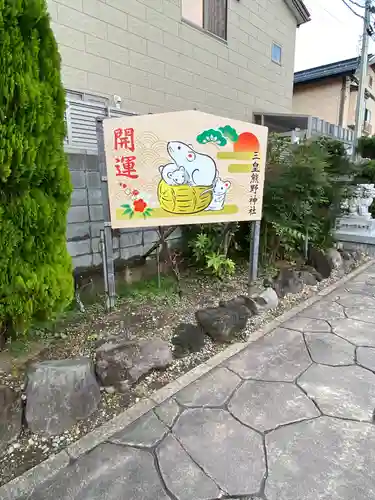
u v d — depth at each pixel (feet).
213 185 8.80
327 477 4.49
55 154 5.63
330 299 11.09
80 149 9.46
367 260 15.93
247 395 6.17
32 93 5.04
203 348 7.68
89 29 11.98
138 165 7.84
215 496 4.23
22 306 5.57
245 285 10.84
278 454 4.87
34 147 5.19
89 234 9.63
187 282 10.80
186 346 7.41
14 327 5.84
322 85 38.75
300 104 41.04
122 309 8.73
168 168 8.12
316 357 7.49
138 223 8.13
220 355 7.55
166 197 8.25
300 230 12.89
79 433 5.22
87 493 4.27
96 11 12.06
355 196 15.65
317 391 6.29
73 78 11.80
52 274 5.84
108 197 7.86
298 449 4.96
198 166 8.47
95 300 9.16
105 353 6.32
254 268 10.33
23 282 5.43
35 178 5.39
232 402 5.99
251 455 4.86
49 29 5.37
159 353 6.82
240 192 9.29
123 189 7.84
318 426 5.40
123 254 10.64
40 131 5.29
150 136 7.80
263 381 6.60
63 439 5.09
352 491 4.28
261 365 7.17
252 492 4.29
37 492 4.28
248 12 18.72
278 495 4.24
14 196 5.22
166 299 9.41
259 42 19.85
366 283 12.76
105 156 7.63
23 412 5.12
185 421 5.52
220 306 8.80
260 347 7.93
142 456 4.84
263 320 9.27
